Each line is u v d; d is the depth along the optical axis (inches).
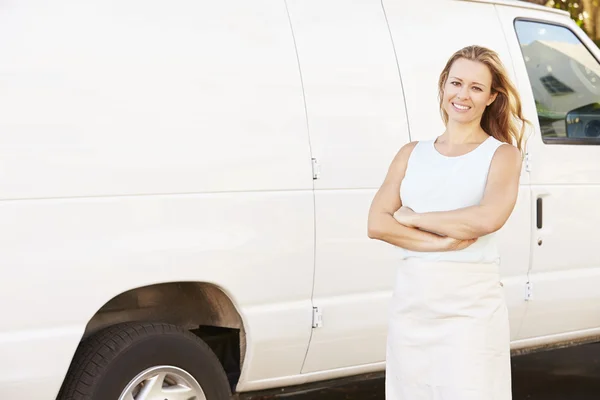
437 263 160.2
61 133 189.5
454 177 161.8
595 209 281.7
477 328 158.9
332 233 227.3
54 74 189.6
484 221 157.4
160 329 205.3
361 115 234.8
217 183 208.8
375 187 235.5
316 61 228.7
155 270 199.6
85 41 194.1
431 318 160.9
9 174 183.5
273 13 223.5
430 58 252.2
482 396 157.6
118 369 198.5
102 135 194.1
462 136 165.0
